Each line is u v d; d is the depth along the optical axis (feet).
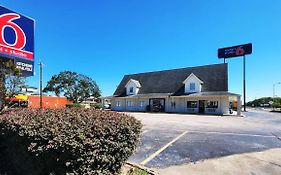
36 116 15.11
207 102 108.37
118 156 14.39
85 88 169.89
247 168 19.65
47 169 12.91
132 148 15.72
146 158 22.74
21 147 14.60
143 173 17.83
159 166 20.17
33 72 40.06
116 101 142.20
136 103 132.77
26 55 38.86
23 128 13.44
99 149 12.94
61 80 163.53
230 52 150.10
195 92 111.55
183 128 46.19
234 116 91.40
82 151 12.21
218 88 107.86
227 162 21.43
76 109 19.12
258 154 24.47
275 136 36.68
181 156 23.53
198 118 75.92
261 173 18.37
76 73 168.96
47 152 12.37
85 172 12.57
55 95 164.45
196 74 120.47
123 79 153.17
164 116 85.20
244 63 151.43
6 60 30.91
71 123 13.02
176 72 130.31
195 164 20.77
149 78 139.64
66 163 11.88
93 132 12.85
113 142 13.60
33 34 40.52
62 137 11.91
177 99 117.39
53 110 18.04
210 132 40.50
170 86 124.88
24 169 15.05
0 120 16.48
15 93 28.66
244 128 47.24
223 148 27.30
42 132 12.42
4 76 27.66
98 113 16.75
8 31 36.17
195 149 26.68
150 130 42.73
